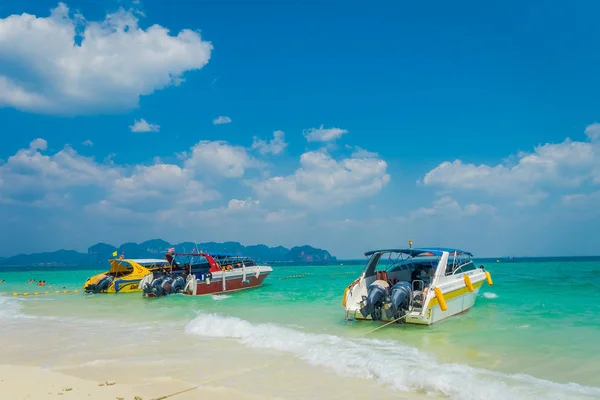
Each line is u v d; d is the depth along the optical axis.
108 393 6.24
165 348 9.11
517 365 7.62
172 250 22.94
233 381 6.82
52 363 8.02
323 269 59.12
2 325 12.69
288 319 12.91
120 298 20.81
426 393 6.21
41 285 31.44
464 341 9.54
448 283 12.26
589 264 58.94
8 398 6.02
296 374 7.18
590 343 9.19
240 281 22.47
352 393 6.22
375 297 11.36
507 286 21.12
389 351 8.63
